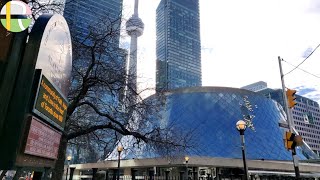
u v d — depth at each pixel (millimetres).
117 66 13852
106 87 13977
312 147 172625
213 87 61156
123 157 46031
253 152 52219
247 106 60594
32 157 4715
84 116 16609
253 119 58656
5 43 4219
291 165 49406
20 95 4207
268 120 60906
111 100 14484
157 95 15211
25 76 4316
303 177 48375
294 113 168875
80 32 13094
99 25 13695
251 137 54875
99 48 13102
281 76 17203
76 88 14039
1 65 4102
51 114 5477
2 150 3914
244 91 63562
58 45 5863
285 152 56188
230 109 58344
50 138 5645
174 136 15969
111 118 14000
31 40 4539
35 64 4410
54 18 5285
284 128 62750
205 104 57844
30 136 4379
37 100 4523
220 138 52688
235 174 41750
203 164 40906
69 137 13180
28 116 4336
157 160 40906
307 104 182500
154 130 14711
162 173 42844
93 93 14469
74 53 12766
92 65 12859
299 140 13195
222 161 42594
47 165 5645
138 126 14664
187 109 56844
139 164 43281
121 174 48188
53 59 5508
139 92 14688
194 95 59281
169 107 57156
